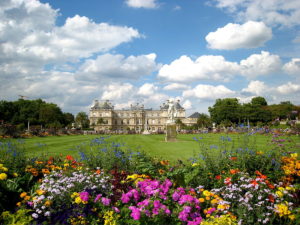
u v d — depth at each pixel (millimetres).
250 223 4855
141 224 4770
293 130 24312
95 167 9125
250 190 5609
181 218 4676
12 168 7461
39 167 8219
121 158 9359
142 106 155250
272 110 95625
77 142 27172
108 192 6039
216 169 7844
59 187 5789
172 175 6520
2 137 31609
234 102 100812
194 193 5766
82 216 4996
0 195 5402
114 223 4664
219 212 5078
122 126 150250
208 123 89375
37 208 5152
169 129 30656
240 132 15906
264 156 8352
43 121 91125
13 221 4367
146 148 20266
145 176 6867
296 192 5914
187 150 18516
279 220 5031
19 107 95562
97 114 145125
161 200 5301
